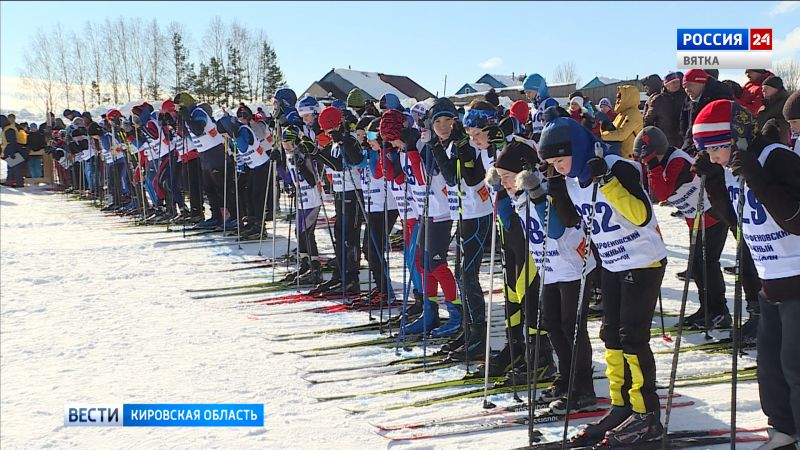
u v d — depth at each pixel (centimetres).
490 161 393
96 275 750
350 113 662
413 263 509
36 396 395
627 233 282
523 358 395
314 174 678
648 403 292
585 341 335
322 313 579
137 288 687
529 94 787
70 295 659
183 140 1016
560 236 324
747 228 258
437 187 468
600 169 269
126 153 1226
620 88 846
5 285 706
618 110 852
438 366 429
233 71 4888
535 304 371
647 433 291
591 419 334
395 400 376
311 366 440
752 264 441
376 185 562
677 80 742
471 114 367
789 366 250
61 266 802
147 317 574
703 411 336
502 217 367
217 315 579
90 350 483
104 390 402
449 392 383
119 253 878
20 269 786
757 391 361
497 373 397
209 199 1010
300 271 707
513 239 369
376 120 521
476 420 339
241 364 446
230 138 927
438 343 480
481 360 432
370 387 399
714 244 470
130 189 1291
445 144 422
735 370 266
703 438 300
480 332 432
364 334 512
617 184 271
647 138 461
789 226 232
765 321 269
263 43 4975
